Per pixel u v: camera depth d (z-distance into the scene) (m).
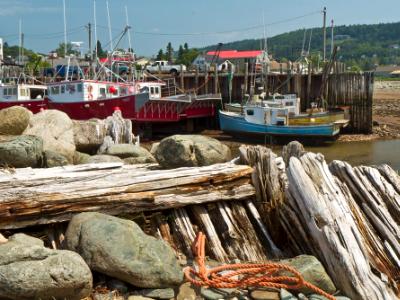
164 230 8.30
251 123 29.86
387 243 7.66
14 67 38.69
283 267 6.91
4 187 7.72
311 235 7.70
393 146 28.66
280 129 29.17
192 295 6.84
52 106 28.78
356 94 33.09
